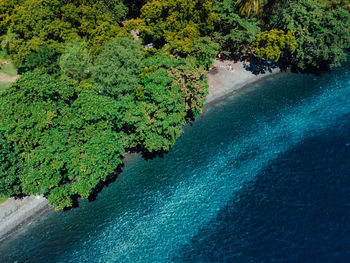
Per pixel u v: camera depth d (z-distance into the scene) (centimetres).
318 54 4794
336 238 3148
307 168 3878
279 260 3023
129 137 3653
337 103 4791
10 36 3944
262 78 5294
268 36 4497
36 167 2844
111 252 3192
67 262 3128
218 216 3447
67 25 3959
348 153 4003
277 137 4331
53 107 2980
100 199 3634
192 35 4331
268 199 3575
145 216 3478
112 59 3459
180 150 4191
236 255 3098
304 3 4847
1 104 2875
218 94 4928
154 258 3133
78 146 2989
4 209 3284
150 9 4216
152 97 3553
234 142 4294
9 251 3200
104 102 3216
